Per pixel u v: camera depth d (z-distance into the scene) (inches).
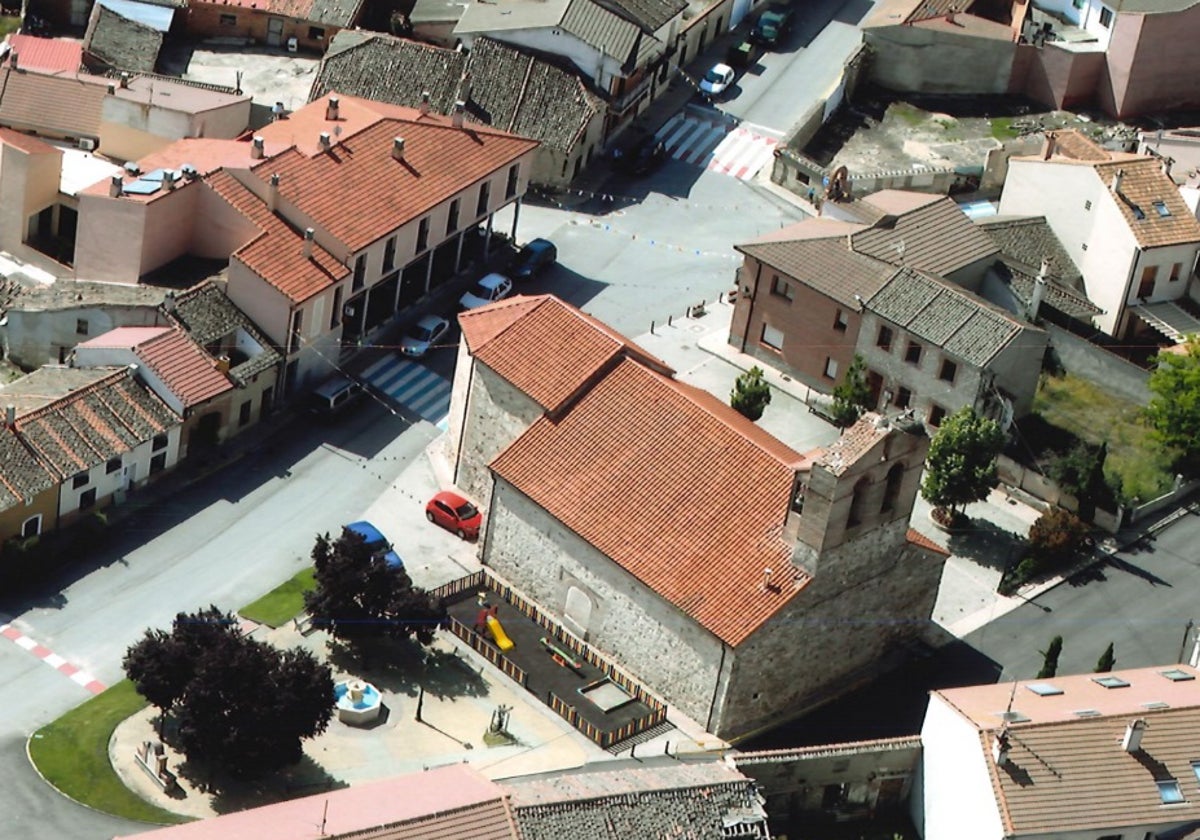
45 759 4133.9
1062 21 6771.7
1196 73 6619.1
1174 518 5132.9
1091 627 4793.3
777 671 4397.1
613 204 6141.7
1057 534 4901.6
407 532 4854.8
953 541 5000.0
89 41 6215.6
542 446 4633.4
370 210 5334.6
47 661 4392.2
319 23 6471.5
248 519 4849.9
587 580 4534.9
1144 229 5600.4
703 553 4402.1
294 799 3959.2
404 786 3833.7
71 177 5639.8
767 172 6343.5
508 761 4237.2
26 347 5142.7
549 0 6323.8
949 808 4072.3
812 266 5369.1
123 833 3981.3
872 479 4303.6
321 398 5162.4
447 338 5526.6
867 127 6486.2
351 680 4340.6
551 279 5777.6
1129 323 5693.9
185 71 6348.4
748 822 3875.5
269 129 5580.7
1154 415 5216.5
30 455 4618.6
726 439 4525.1
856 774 4143.7
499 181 5698.8
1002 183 6299.2
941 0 6737.2
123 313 5078.7
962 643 4712.1
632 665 4500.5
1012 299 5541.3
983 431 4911.4
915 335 5172.2
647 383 4655.5
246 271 5088.6
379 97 6087.6
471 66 6151.6
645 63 6373.0
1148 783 3976.4
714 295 5812.0
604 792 3838.6
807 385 5447.8
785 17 6904.5
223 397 4992.6
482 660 4488.2
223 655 4033.0
